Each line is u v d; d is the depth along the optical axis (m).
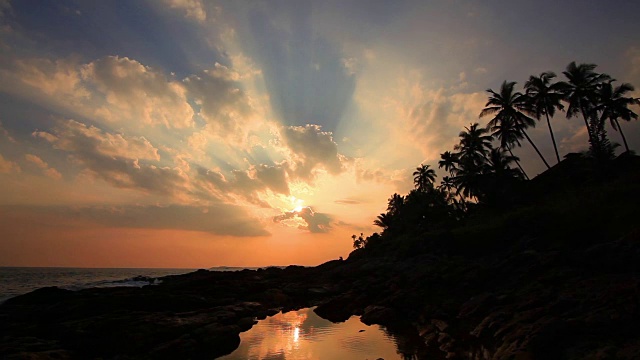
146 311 23.23
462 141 61.69
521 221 34.97
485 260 31.03
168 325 19.47
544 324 11.84
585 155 49.88
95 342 17.08
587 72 48.59
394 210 88.06
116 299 25.06
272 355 16.23
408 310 24.73
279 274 57.38
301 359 15.45
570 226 27.91
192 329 19.83
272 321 25.27
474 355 13.36
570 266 19.88
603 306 12.80
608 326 11.20
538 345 11.00
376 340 18.22
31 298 27.64
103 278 99.06
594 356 9.76
